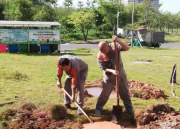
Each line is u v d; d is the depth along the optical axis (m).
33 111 5.61
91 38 46.34
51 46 20.28
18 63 13.61
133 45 31.97
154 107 5.62
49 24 19.58
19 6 34.94
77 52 21.66
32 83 8.70
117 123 5.33
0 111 5.62
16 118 5.17
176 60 16.98
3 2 41.88
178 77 10.69
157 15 53.09
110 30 54.38
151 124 5.11
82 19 38.50
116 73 5.15
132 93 7.49
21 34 19.16
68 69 5.36
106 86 5.65
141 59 17.00
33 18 36.62
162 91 7.60
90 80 9.60
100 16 50.50
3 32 18.86
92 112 5.91
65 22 46.50
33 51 19.97
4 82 8.62
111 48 5.41
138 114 5.40
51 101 6.62
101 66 5.48
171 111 5.70
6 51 19.56
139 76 10.77
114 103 6.66
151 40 30.52
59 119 5.40
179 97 7.50
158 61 16.33
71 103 6.49
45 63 13.98
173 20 60.75
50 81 9.12
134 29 30.45
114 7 45.50
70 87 6.01
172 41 44.47
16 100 6.49
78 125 5.11
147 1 50.56
